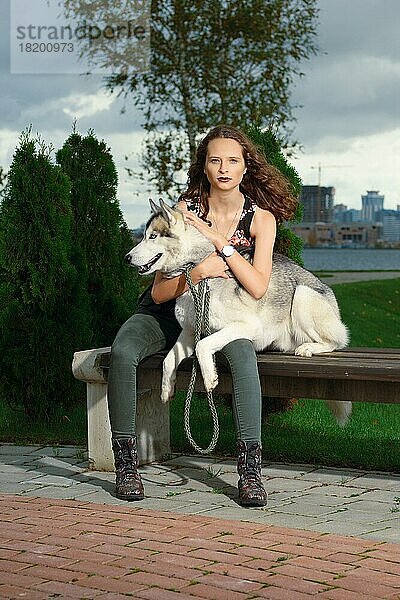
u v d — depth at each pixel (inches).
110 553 139.4
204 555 137.6
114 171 279.9
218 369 184.2
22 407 284.7
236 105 835.4
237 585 124.0
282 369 178.5
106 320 276.1
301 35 831.7
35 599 119.8
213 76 836.0
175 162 829.8
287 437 236.7
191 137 839.7
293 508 168.7
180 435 238.1
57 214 255.1
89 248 276.4
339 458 209.9
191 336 187.2
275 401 247.8
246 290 184.4
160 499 177.0
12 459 217.9
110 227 277.7
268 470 202.4
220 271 183.6
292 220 245.8
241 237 191.3
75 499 178.4
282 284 197.9
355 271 1237.7
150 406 210.5
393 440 233.1
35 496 180.9
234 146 189.8
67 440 238.2
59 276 254.8
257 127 250.2
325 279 956.0
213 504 172.6
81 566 133.4
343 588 122.3
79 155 278.5
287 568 130.7
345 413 203.2
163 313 194.7
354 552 138.2
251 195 199.2
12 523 158.6
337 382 176.4
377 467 203.2
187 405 183.3
